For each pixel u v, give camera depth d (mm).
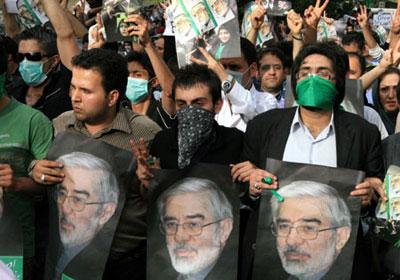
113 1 5230
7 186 3969
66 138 4055
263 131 4066
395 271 4250
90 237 4008
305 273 3803
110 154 4012
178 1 5227
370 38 8578
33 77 5613
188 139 4094
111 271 4184
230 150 4176
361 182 3779
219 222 3928
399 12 7473
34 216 4441
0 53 4090
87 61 4062
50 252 4094
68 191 4027
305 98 3918
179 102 4238
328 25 8594
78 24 7273
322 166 3811
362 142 3961
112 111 4191
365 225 4281
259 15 6688
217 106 4297
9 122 4141
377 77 5871
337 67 3975
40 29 5836
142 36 5109
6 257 4031
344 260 3781
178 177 3963
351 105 5266
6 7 7992
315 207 3803
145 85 5918
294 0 13836
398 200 3982
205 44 5211
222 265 3914
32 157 4211
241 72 5590
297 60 4043
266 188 3836
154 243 3979
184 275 3936
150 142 4258
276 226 3836
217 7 5199
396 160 4262
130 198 4098
